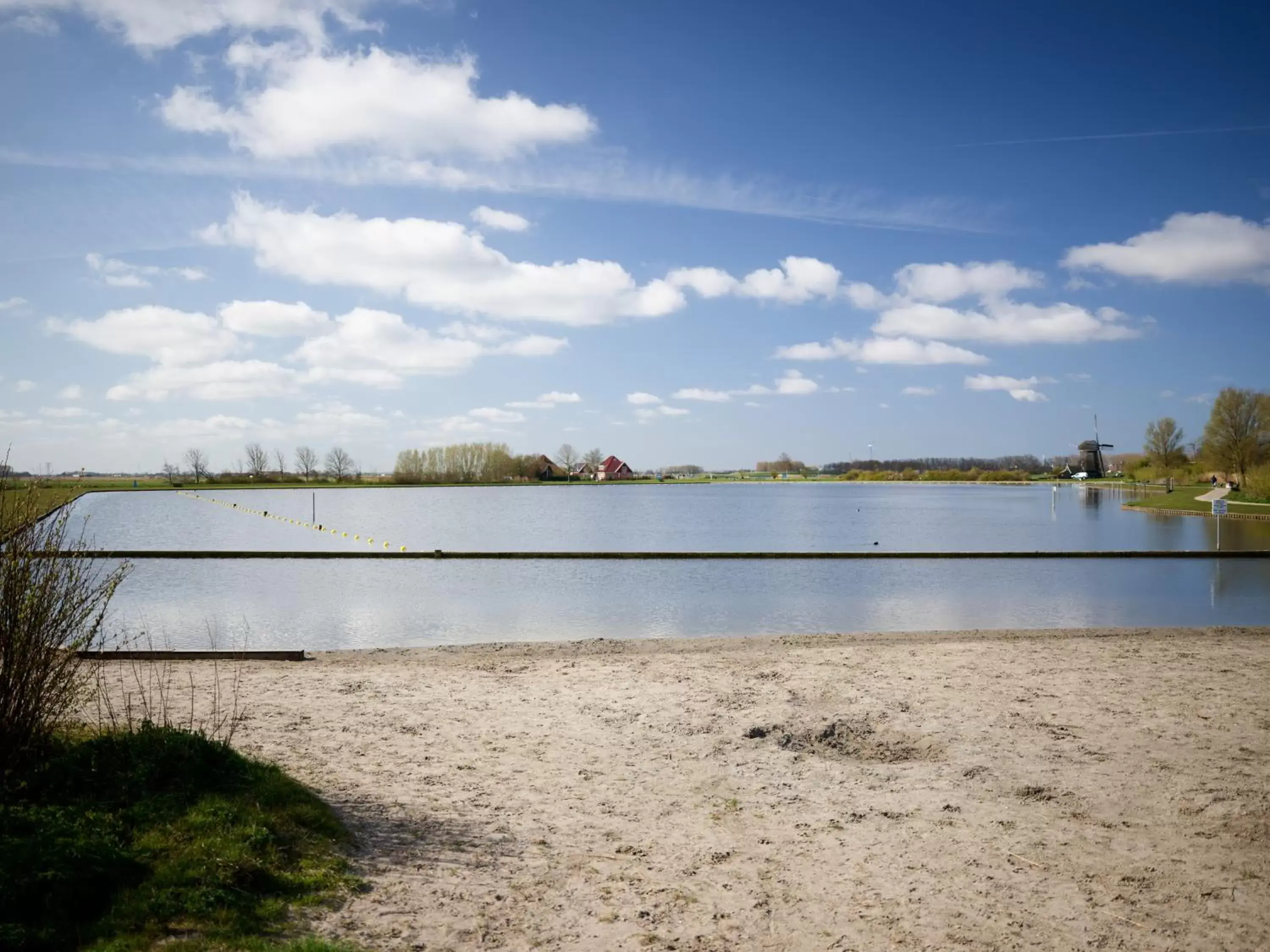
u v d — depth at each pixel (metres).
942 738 9.41
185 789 5.90
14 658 5.88
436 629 18.89
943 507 86.06
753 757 8.71
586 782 7.83
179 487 137.62
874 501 106.56
